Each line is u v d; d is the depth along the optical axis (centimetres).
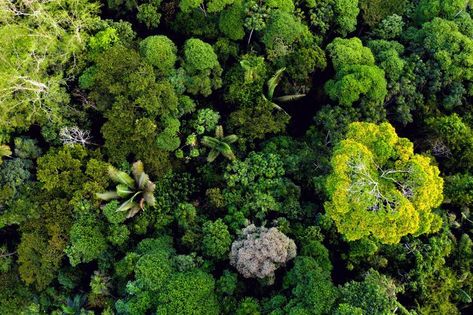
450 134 2177
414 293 2022
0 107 2208
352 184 1780
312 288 1777
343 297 1795
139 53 2286
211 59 2248
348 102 2191
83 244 2030
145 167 2216
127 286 1889
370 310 1727
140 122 2114
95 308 2134
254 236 1941
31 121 2281
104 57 2181
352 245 2022
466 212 2162
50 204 2125
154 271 1883
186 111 2283
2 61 2295
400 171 1845
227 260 2062
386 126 1931
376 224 1788
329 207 1892
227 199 2162
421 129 2327
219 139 2281
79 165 2158
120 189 2102
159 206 2181
